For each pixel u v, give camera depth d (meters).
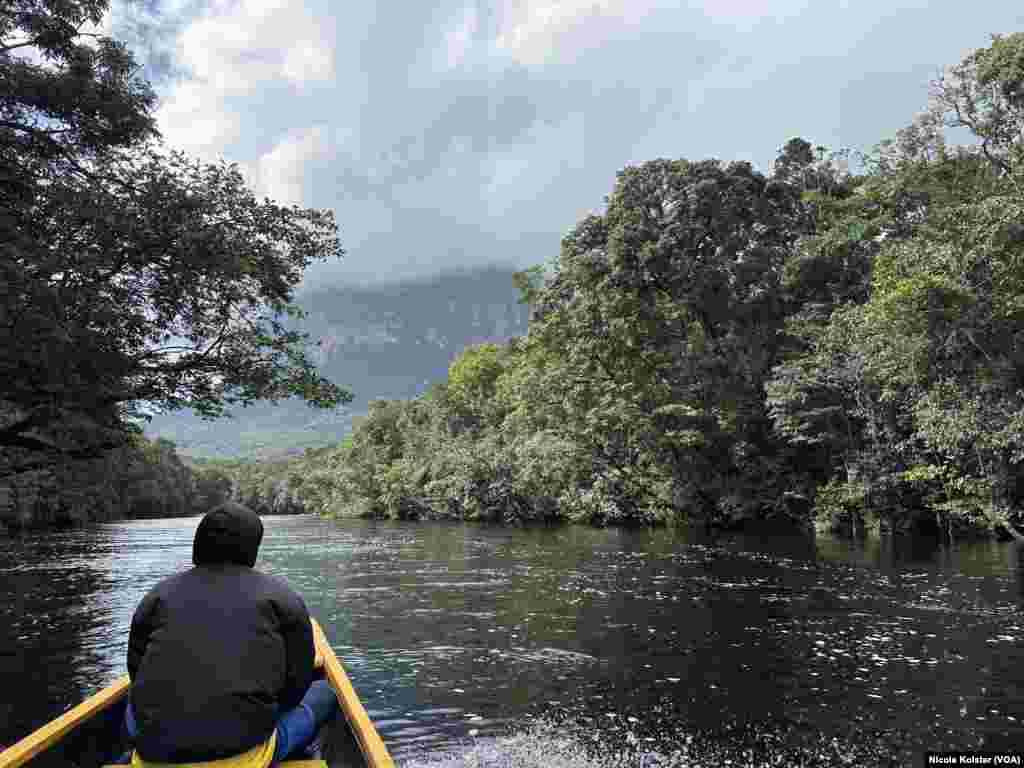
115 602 13.57
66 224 9.35
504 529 40.47
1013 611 10.78
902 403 25.48
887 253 22.11
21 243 8.41
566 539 29.19
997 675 7.23
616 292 33.22
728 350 34.53
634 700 6.67
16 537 37.72
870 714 6.18
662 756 5.35
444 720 6.18
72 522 57.69
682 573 16.17
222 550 3.00
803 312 31.33
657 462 35.31
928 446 23.09
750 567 17.14
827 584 13.95
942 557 18.91
